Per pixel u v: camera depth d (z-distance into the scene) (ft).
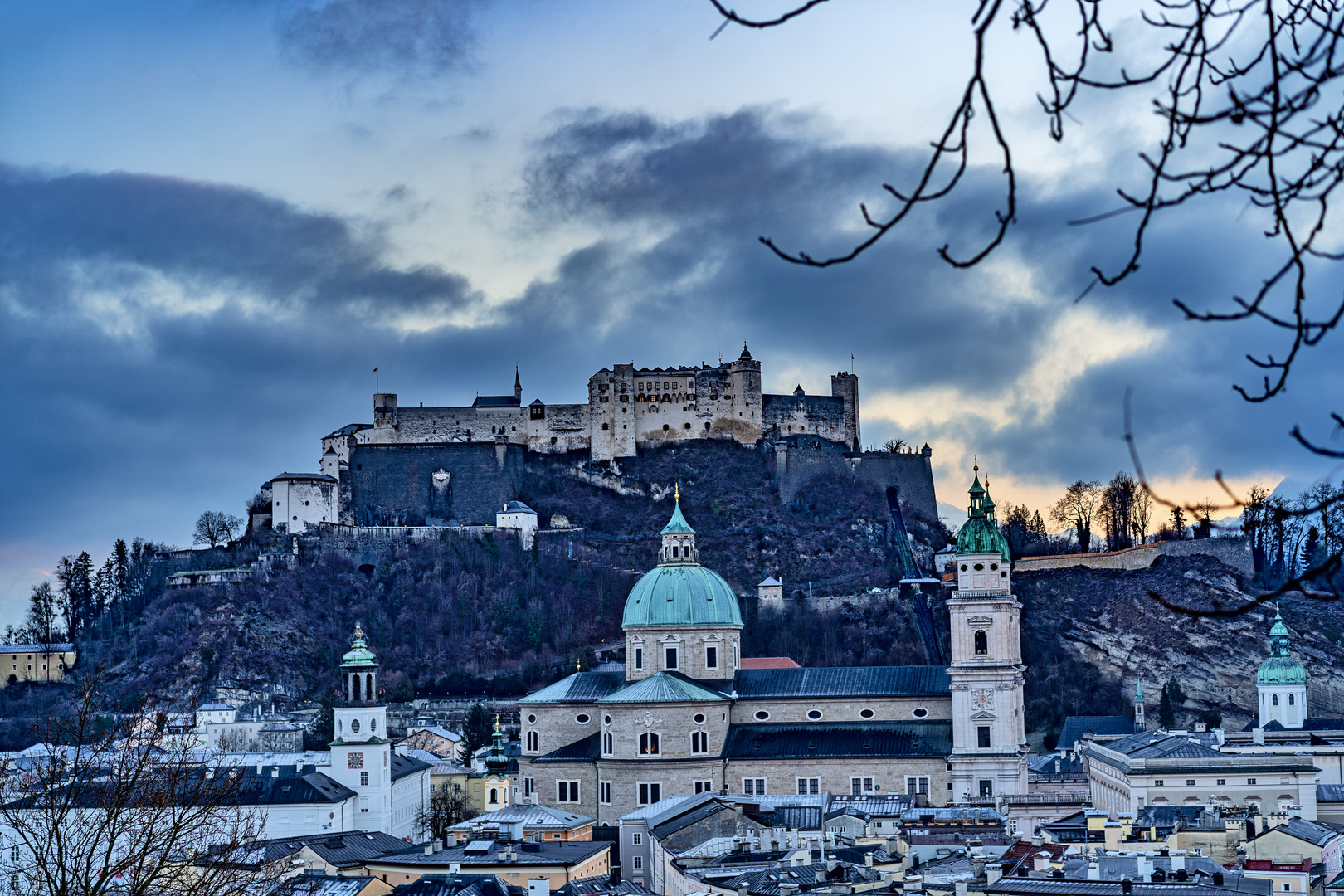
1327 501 113.91
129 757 485.15
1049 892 618.03
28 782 498.28
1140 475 111.34
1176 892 600.39
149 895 393.91
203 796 469.57
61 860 371.97
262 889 514.68
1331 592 113.60
